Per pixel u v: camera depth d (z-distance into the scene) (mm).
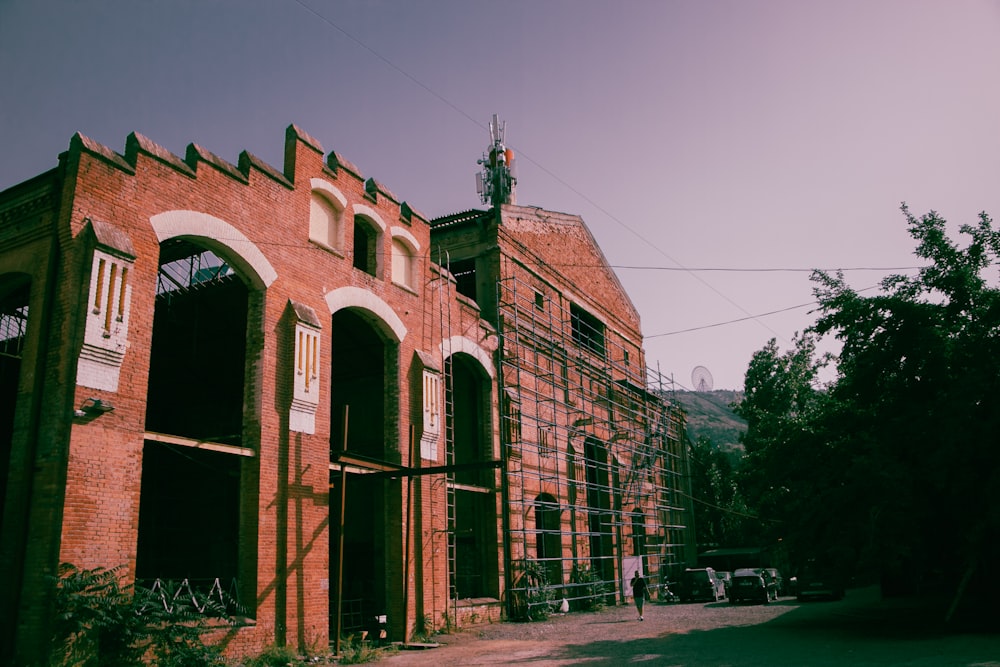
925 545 19641
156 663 11766
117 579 11617
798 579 31391
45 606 10766
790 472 20234
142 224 13422
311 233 17781
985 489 16219
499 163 33250
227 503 23031
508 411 25031
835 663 12242
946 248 18891
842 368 20938
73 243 12234
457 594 21359
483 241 26672
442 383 21312
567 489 28453
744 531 50438
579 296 32312
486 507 23531
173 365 23266
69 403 11648
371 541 23406
